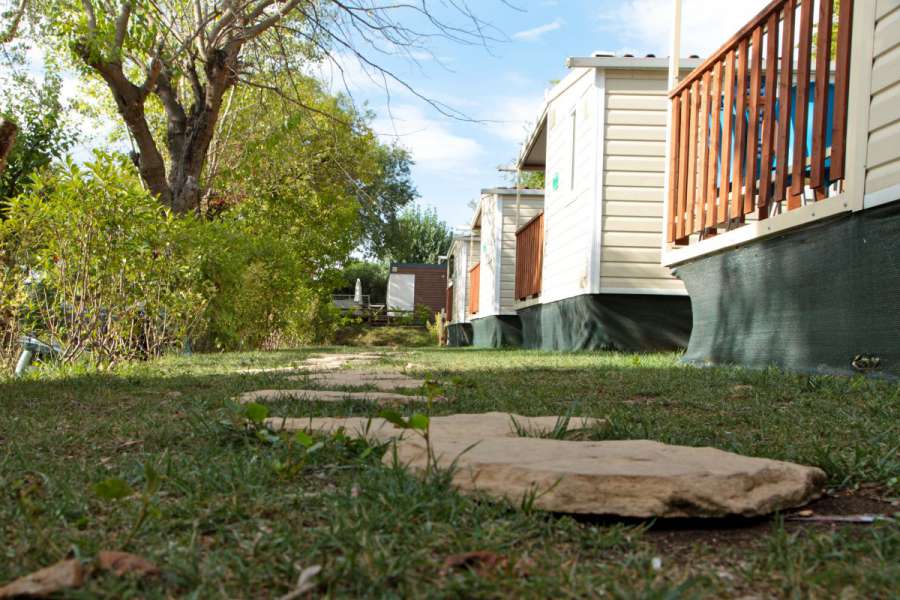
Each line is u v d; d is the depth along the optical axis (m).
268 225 17.73
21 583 1.12
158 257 8.03
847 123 4.37
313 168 18.47
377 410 3.28
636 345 9.79
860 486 1.92
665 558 1.38
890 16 3.98
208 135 12.98
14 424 3.00
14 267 6.50
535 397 3.80
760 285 5.47
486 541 1.38
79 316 6.71
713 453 1.93
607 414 3.10
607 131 9.84
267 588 1.18
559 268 12.11
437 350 14.63
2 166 4.84
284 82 13.47
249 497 1.70
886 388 3.63
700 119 6.72
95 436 2.72
